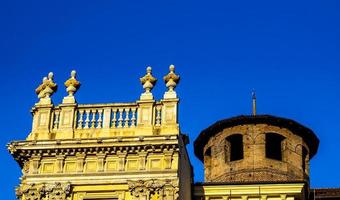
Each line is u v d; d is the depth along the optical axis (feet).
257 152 147.43
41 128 128.26
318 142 155.74
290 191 129.90
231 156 151.84
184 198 127.24
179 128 125.59
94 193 122.21
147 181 120.67
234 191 131.85
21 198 123.34
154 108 128.06
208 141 156.15
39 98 132.26
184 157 129.80
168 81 130.41
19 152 125.59
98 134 126.52
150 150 122.93
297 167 148.25
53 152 125.08
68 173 123.34
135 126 126.72
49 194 122.31
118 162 123.34
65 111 129.49
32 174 124.06
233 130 151.43
